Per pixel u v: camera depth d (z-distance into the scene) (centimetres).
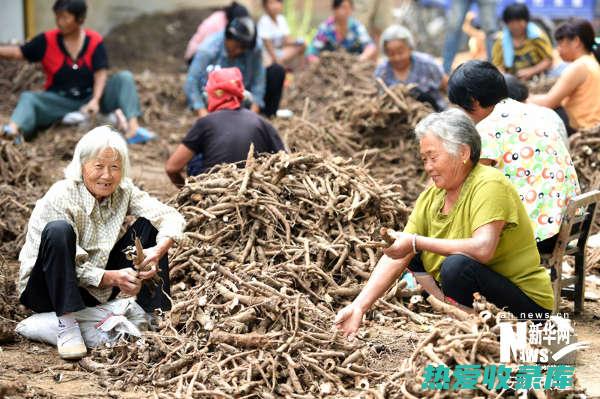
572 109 859
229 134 726
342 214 629
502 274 501
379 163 906
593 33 853
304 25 2105
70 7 1064
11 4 1603
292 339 490
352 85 1243
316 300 580
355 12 1691
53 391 475
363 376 481
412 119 910
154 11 1933
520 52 1222
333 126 932
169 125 1225
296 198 644
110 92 1131
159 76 1537
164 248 533
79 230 531
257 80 1038
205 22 1210
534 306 500
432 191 511
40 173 879
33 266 519
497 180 484
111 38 1847
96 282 514
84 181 526
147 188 905
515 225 489
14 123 1055
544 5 1833
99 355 519
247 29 968
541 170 574
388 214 646
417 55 988
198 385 466
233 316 509
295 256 599
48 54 1091
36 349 537
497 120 582
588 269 714
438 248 480
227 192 639
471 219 483
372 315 587
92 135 520
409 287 616
